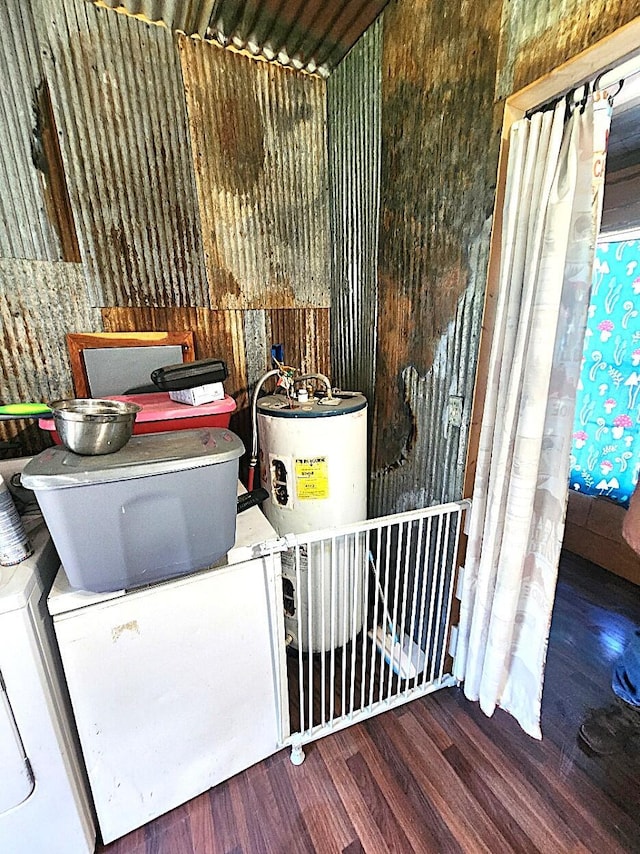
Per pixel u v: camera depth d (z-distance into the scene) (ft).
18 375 4.80
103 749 3.44
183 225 5.35
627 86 3.07
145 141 4.93
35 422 4.96
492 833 3.79
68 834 3.45
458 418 4.66
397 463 5.84
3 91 4.22
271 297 6.22
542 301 3.52
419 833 3.80
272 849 3.70
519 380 3.81
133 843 3.75
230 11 4.56
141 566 3.09
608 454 7.70
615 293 7.09
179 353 5.64
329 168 6.21
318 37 5.08
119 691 3.39
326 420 4.94
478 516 4.49
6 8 4.08
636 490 4.12
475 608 4.64
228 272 5.80
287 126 5.78
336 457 5.10
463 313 4.40
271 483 5.35
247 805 4.03
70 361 5.03
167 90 4.92
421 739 4.68
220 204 5.53
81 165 4.67
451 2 3.95
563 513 3.93
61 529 2.77
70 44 4.38
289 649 5.99
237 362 6.15
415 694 5.09
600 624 6.59
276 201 5.93
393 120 4.95
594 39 2.83
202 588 3.56
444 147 4.33
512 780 4.24
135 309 5.28
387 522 4.31
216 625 3.71
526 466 3.84
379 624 6.36
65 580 3.22
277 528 5.48
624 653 5.23
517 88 3.48
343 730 4.79
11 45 4.17
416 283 5.02
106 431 3.00
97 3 4.38
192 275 5.55
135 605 3.30
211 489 3.18
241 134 5.48
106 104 4.66
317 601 5.59
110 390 5.28
